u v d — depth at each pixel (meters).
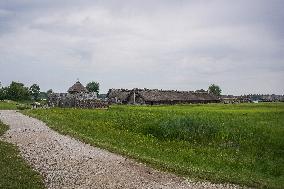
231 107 76.81
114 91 140.12
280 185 21.48
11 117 59.50
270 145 35.19
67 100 103.62
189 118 41.66
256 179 22.41
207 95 144.38
